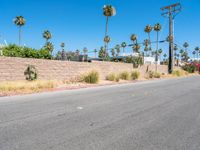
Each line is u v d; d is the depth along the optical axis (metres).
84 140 5.42
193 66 67.69
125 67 34.56
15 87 15.08
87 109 9.23
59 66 23.00
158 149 4.95
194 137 5.81
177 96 14.02
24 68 19.55
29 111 8.59
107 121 7.29
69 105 10.05
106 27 50.44
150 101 11.80
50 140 5.36
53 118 7.54
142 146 5.11
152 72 38.72
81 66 25.70
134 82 26.61
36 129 6.23
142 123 7.16
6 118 7.42
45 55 25.62
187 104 11.02
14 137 5.54
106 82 24.72
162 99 12.61
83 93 14.86
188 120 7.67
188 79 34.09
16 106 9.64
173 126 6.86
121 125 6.85
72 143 5.20
